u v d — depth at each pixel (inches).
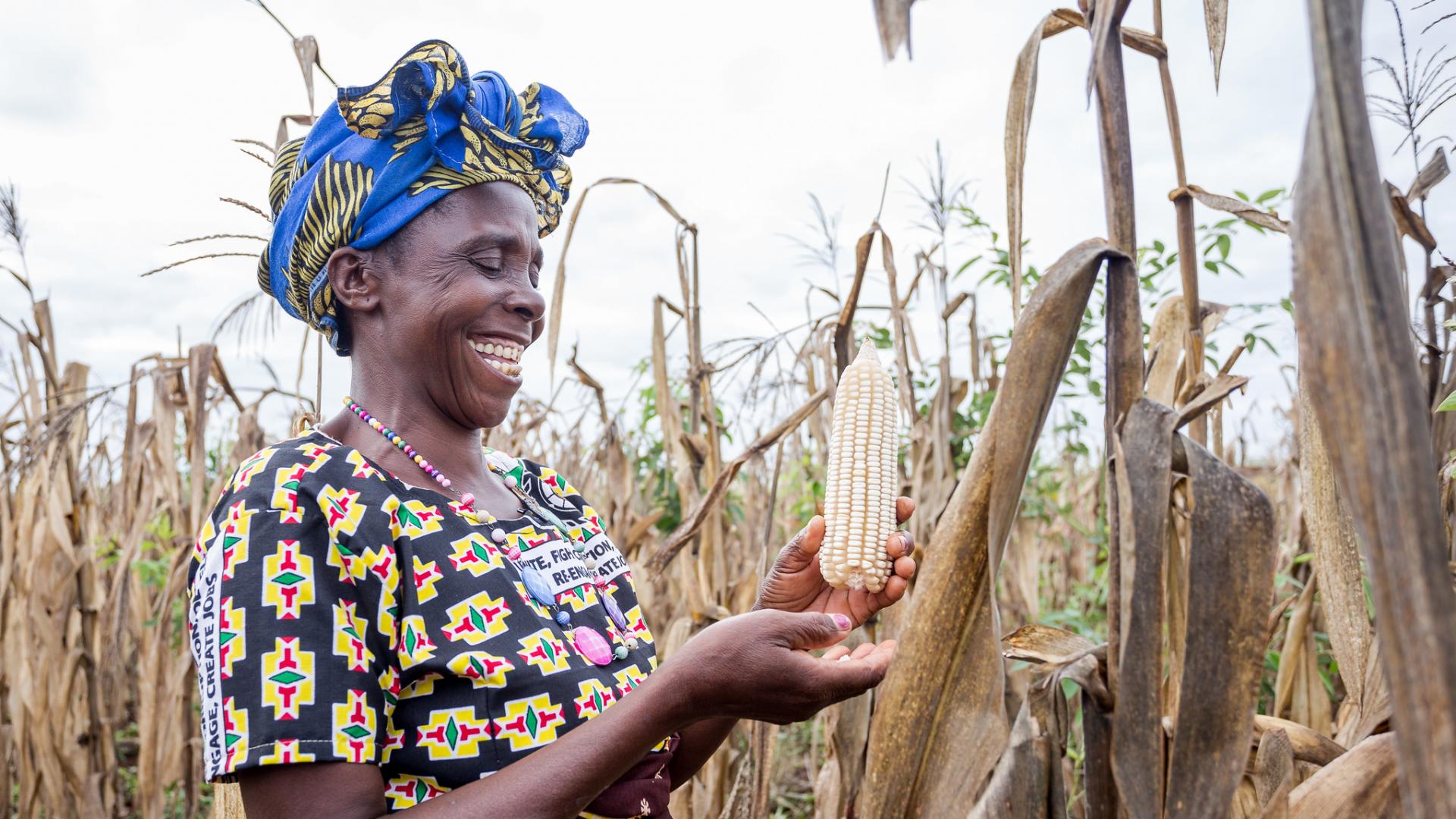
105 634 202.1
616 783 62.8
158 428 193.3
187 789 191.9
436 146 63.3
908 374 134.9
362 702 53.4
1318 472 83.7
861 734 105.8
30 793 196.5
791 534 233.6
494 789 51.7
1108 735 65.7
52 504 191.5
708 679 53.9
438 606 57.4
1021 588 191.8
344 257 64.7
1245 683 57.2
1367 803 63.1
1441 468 86.7
